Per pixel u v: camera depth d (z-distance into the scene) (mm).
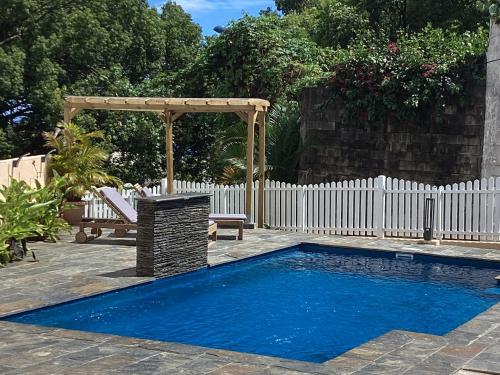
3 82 21734
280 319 8367
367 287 10266
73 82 25016
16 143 24078
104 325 7906
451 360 5879
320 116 18047
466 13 26656
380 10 28500
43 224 13023
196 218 10703
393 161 17125
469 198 14195
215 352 6090
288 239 14078
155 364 5707
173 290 9906
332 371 5547
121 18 26188
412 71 16672
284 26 23344
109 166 23000
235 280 10680
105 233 14477
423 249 12906
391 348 6254
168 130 15844
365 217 15117
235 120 22141
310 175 18266
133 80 27234
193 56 28453
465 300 9445
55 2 23922
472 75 16016
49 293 8680
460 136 16266
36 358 5879
